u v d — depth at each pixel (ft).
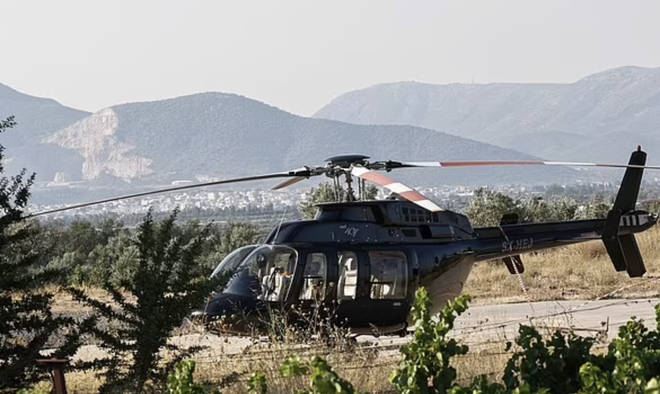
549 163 75.31
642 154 98.32
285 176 79.36
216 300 76.54
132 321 54.44
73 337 53.31
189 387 32.19
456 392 29.81
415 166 80.74
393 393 51.47
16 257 55.83
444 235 85.30
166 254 55.11
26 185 54.80
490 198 242.78
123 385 53.01
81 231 260.62
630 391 31.42
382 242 80.89
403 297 80.59
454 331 87.97
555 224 94.79
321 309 77.61
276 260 78.28
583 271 146.30
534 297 124.57
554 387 37.83
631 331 39.63
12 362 52.26
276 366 56.85
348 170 81.71
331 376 28.99
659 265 150.41
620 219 97.71
